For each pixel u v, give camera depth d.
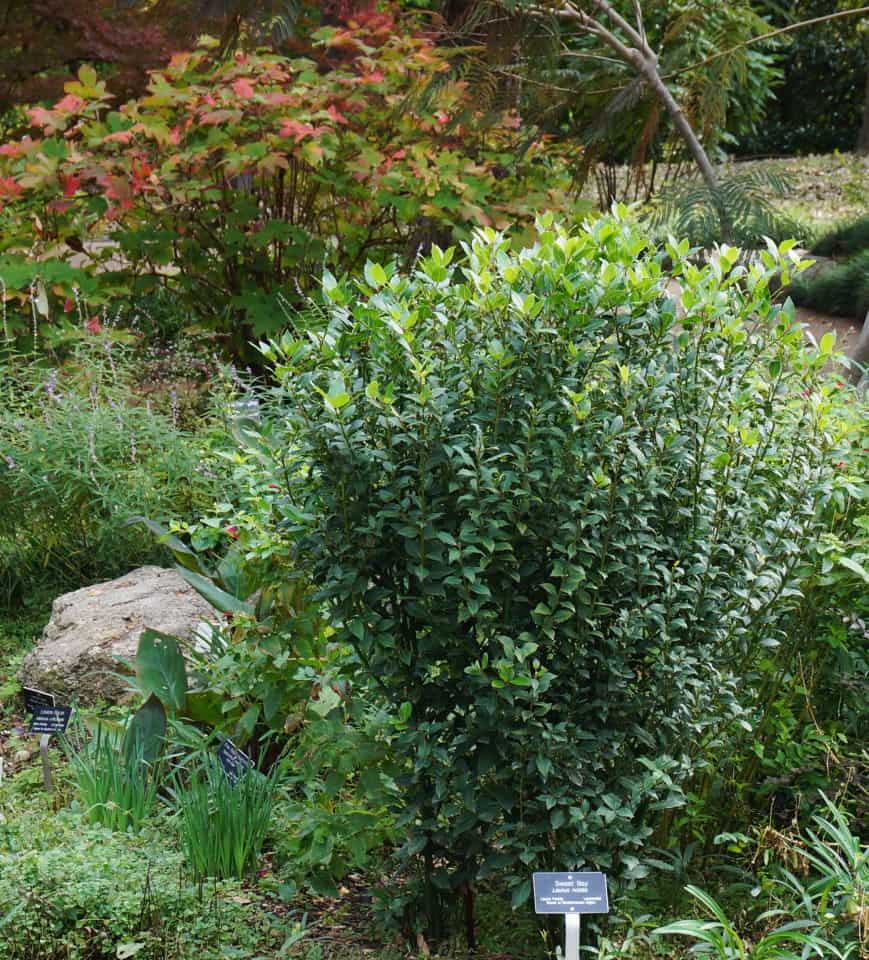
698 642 3.19
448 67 5.57
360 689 3.42
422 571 2.94
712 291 3.14
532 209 7.81
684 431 3.19
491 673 3.05
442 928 3.35
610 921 3.21
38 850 3.55
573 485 2.98
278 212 8.02
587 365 3.03
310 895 3.63
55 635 5.11
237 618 3.87
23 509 5.86
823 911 3.19
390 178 7.40
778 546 3.34
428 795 3.20
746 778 3.79
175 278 7.98
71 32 9.21
